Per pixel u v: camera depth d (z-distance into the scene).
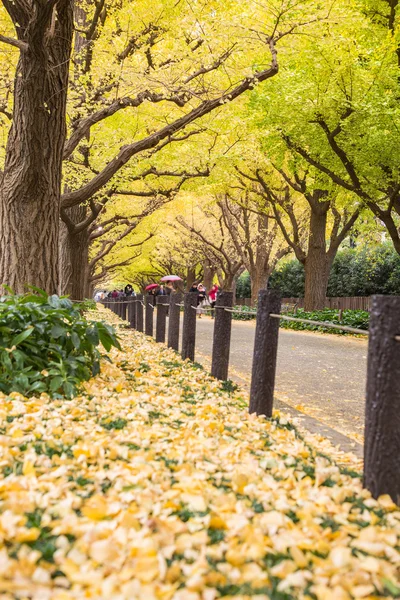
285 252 29.86
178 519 2.32
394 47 12.01
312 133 13.41
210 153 13.42
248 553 2.02
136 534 2.10
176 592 1.76
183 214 30.48
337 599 1.78
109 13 10.38
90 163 12.57
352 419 5.46
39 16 6.01
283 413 5.18
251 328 18.14
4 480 2.62
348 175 14.73
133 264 47.69
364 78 12.30
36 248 6.92
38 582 1.78
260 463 3.24
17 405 4.14
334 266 29.94
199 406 5.00
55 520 2.21
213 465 3.03
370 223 20.50
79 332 5.53
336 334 16.62
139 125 12.54
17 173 6.83
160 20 9.88
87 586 1.80
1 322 5.02
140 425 3.98
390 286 26.89
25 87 6.56
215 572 1.90
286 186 20.98
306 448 3.84
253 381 4.85
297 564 2.02
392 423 2.83
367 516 2.55
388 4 13.36
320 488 2.91
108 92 10.62
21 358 4.81
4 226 6.92
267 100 13.02
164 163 13.73
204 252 35.88
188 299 8.29
